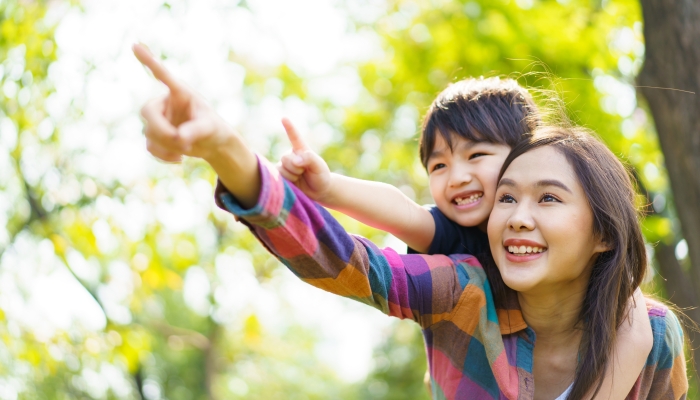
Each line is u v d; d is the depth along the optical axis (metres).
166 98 1.11
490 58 5.67
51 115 5.23
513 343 1.66
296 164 1.39
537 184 1.54
